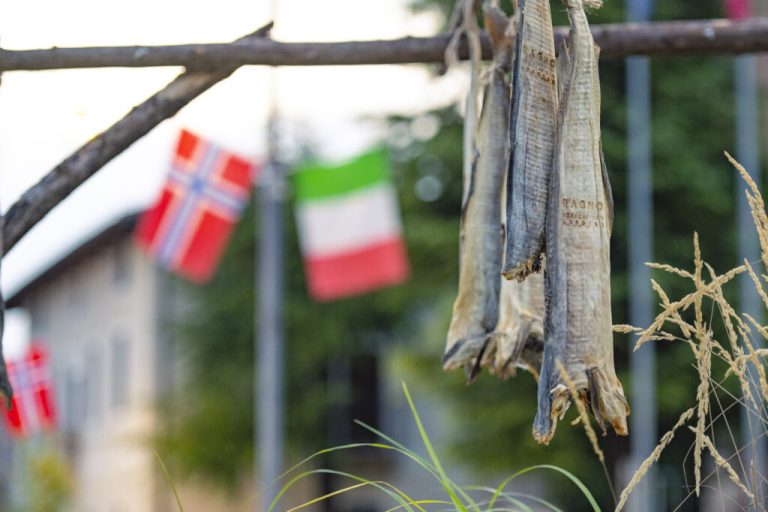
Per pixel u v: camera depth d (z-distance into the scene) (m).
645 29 3.89
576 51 2.71
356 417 30.41
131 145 3.36
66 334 36.53
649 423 20.50
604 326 2.65
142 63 3.37
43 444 27.06
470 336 3.37
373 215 16.09
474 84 3.55
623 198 23.27
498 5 3.57
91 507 32.69
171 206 15.05
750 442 2.67
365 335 30.11
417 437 30.22
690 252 22.95
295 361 29.50
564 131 2.69
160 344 30.11
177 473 29.19
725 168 23.75
